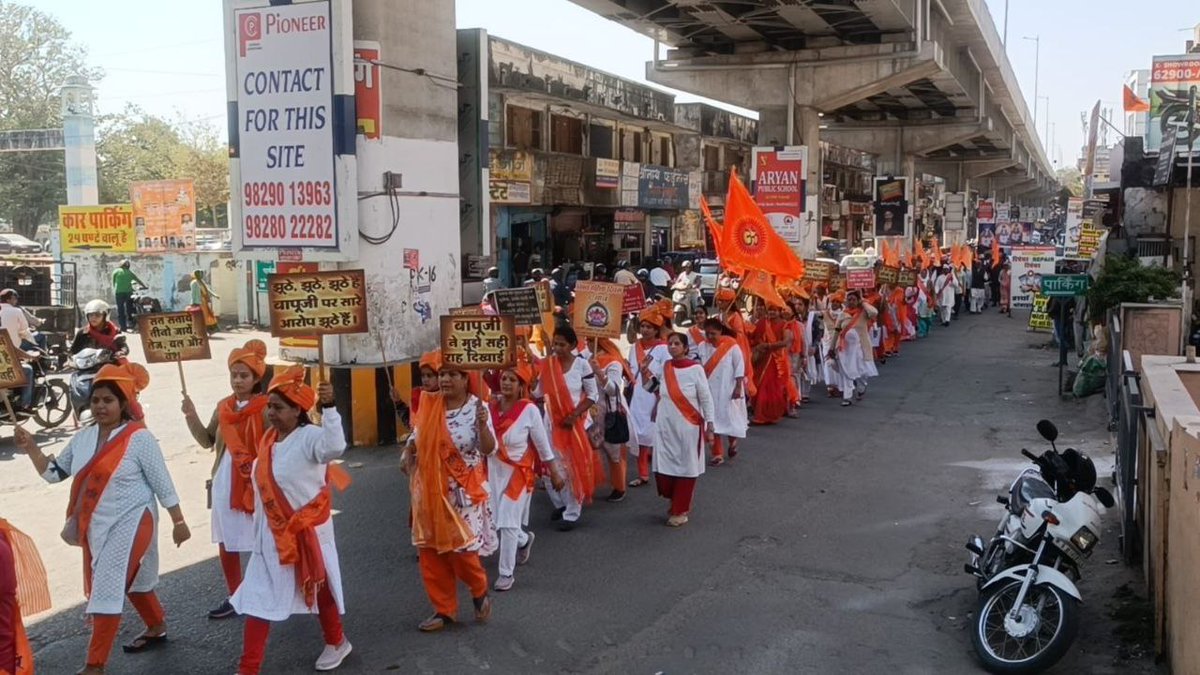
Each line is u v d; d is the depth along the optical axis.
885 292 22.36
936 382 18.22
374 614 6.84
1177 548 5.58
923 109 45.69
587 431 9.02
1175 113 21.92
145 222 28.36
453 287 13.23
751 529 8.94
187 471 10.89
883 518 9.33
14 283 22.34
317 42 11.30
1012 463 11.59
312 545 5.57
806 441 12.89
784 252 13.51
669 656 6.28
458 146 14.22
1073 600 5.90
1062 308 16.48
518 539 7.55
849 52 27.78
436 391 6.49
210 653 6.21
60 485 10.37
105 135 56.06
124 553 5.66
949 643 6.50
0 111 50.06
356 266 11.80
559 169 30.98
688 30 27.52
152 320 7.00
